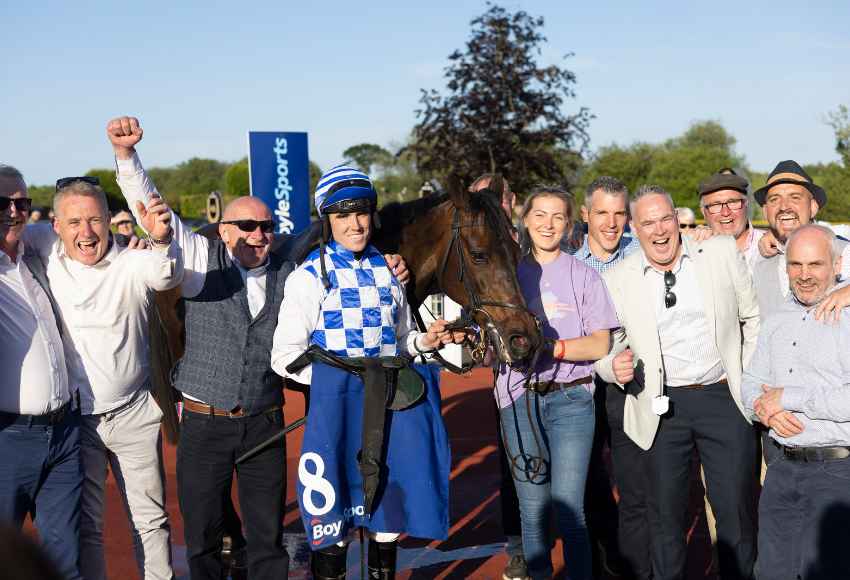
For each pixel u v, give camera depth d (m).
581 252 4.41
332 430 2.92
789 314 3.27
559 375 3.50
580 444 3.48
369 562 3.19
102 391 3.32
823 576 3.03
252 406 3.25
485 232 3.37
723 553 3.56
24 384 3.08
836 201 26.52
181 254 3.15
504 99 16.77
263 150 9.70
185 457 3.29
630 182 49.16
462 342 3.33
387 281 3.12
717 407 3.52
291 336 2.99
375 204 3.17
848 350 3.00
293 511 5.39
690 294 3.54
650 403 3.53
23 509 3.14
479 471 6.27
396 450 3.00
